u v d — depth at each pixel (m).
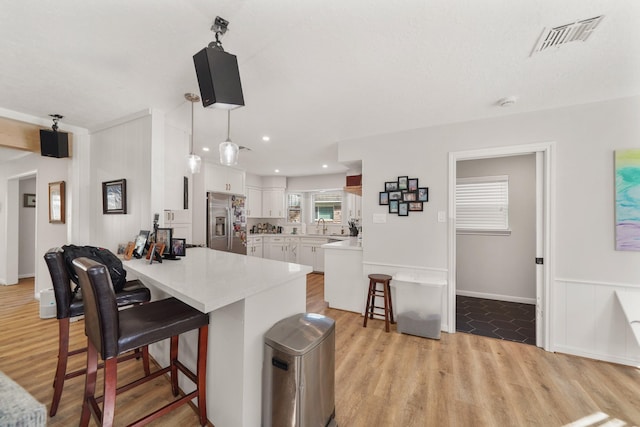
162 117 2.58
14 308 3.41
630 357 2.21
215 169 4.92
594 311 2.31
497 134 2.66
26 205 5.02
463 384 1.97
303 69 1.83
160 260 2.12
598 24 1.38
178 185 2.93
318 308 3.61
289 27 1.41
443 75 1.90
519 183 3.99
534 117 2.51
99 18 1.35
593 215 2.32
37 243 3.76
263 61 1.73
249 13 1.31
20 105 2.46
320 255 5.99
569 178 2.39
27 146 2.74
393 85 2.05
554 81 1.98
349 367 2.19
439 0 1.23
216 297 1.22
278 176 6.54
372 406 1.74
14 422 0.64
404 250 3.08
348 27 1.41
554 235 2.43
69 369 2.09
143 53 1.66
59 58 1.71
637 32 1.43
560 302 2.42
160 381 1.96
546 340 2.46
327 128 3.04
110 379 1.19
